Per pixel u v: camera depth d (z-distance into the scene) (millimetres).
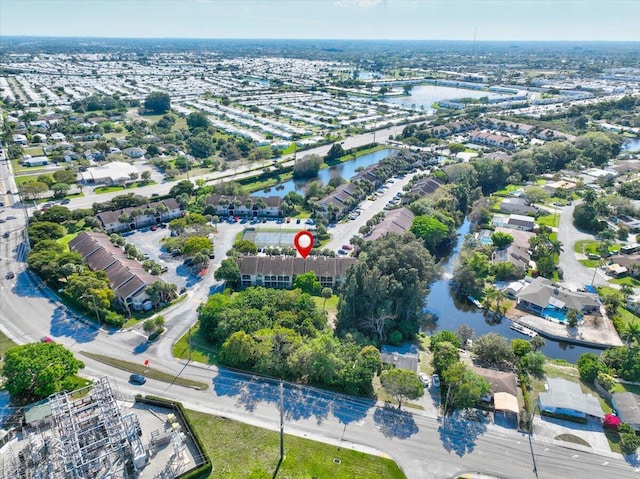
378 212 170000
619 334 107812
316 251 138250
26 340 98000
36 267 118250
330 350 87375
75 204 173625
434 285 133500
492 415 81875
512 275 130875
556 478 70375
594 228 159875
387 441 75938
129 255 133000
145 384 86438
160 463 69812
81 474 63719
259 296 105938
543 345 100250
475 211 168500
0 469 67000
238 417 79562
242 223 163500
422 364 96000
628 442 74312
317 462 71500
